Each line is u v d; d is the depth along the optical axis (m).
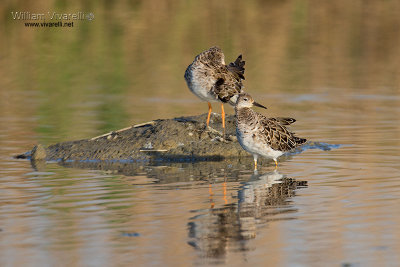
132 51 29.44
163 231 10.27
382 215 10.80
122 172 14.39
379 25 33.00
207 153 15.84
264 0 37.06
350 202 11.59
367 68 27.31
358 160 14.90
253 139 14.27
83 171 14.52
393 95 23.25
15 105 22.34
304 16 34.56
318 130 18.33
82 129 18.70
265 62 27.97
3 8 33.09
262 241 9.79
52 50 29.94
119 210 11.38
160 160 15.66
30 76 26.67
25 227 10.53
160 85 25.25
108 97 23.53
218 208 11.41
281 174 13.92
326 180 13.22
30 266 9.01
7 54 29.27
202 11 35.09
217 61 16.62
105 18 33.50
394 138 17.08
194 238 9.95
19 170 14.57
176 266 8.93
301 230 10.21
